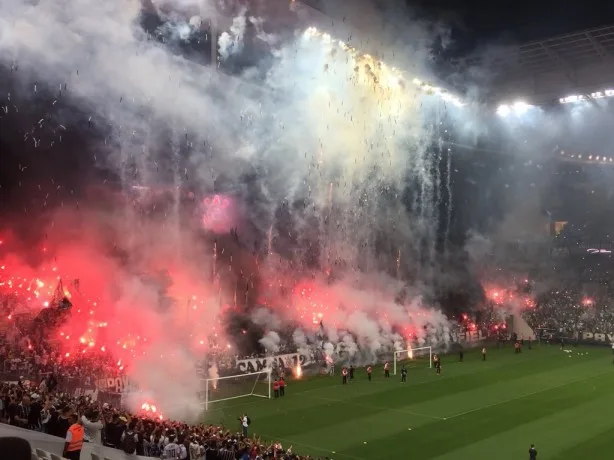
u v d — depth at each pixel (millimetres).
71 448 13969
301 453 30781
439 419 37281
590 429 35219
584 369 54594
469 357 61656
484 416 38062
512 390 45531
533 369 54594
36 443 16469
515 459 30062
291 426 35594
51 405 21500
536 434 34250
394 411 39156
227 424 35719
